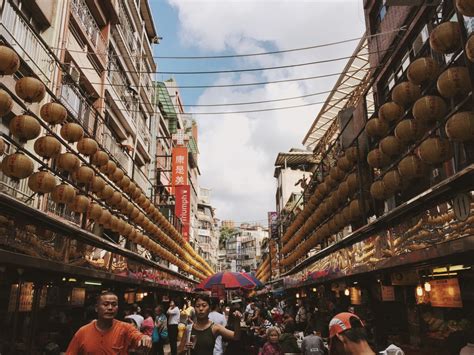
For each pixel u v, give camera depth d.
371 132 9.13
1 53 5.92
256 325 12.38
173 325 12.25
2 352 7.57
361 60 12.86
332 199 11.87
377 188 8.44
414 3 7.69
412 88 7.37
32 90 6.89
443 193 5.48
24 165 6.66
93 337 3.31
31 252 6.80
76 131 8.80
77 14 14.35
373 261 8.52
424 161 6.42
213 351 4.75
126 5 21.73
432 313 9.20
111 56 18.55
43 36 11.81
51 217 7.12
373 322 11.11
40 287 8.79
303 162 45.94
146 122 27.27
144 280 15.23
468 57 5.00
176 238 20.23
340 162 11.49
